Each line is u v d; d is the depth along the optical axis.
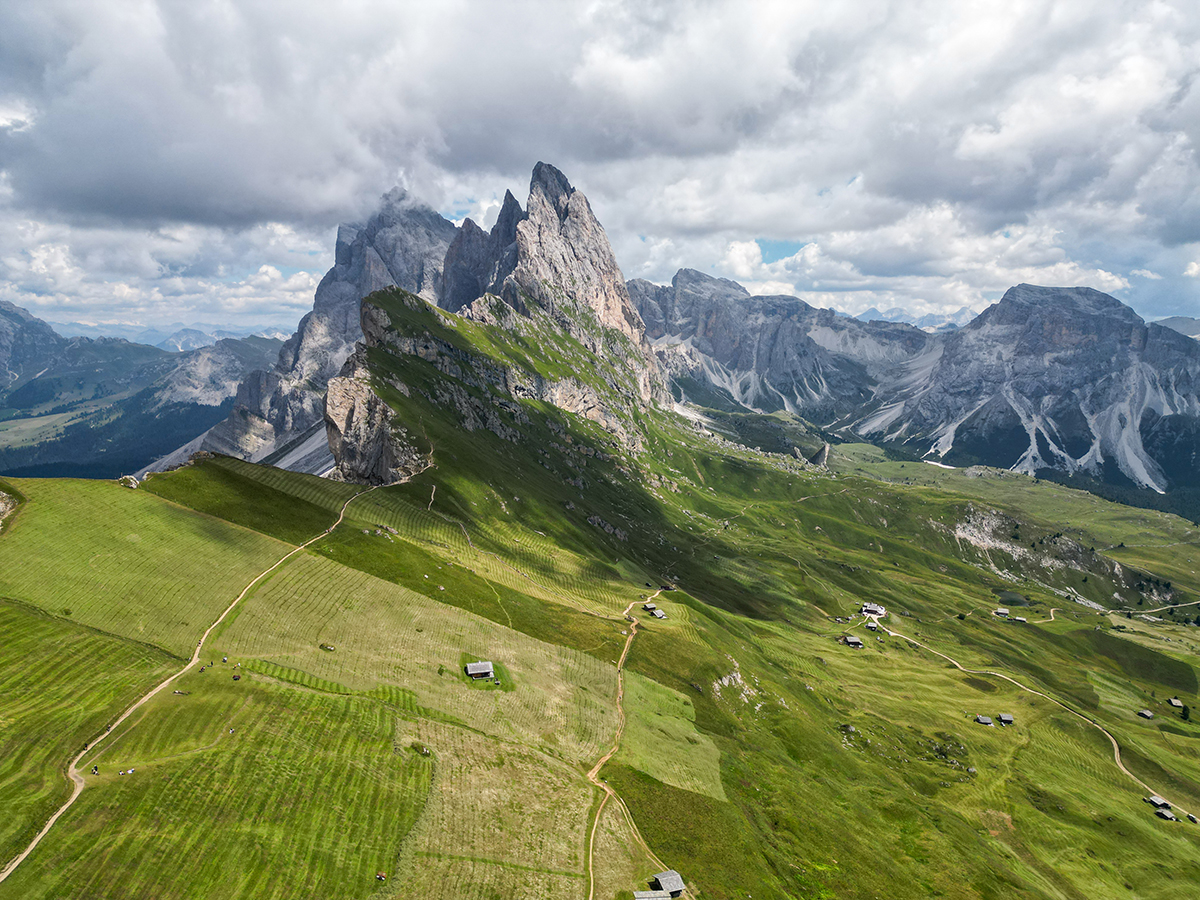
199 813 71.50
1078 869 132.00
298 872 68.00
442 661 123.00
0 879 59.66
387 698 104.06
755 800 115.00
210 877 64.94
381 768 86.44
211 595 120.12
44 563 113.44
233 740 83.62
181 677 94.94
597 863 82.44
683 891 82.00
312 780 80.62
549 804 90.94
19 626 96.25
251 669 101.00
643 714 129.88
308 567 141.75
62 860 62.66
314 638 116.69
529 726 110.50
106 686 88.81
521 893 73.50
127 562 121.94
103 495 141.50
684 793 106.19
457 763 92.94
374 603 136.75
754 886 89.62
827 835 112.19
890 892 102.00
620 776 104.25
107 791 71.19
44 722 79.12
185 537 137.62
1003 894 111.81
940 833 127.31
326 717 93.56
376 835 75.56
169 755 78.62
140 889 62.03
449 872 73.38
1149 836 150.00
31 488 133.75
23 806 66.75
